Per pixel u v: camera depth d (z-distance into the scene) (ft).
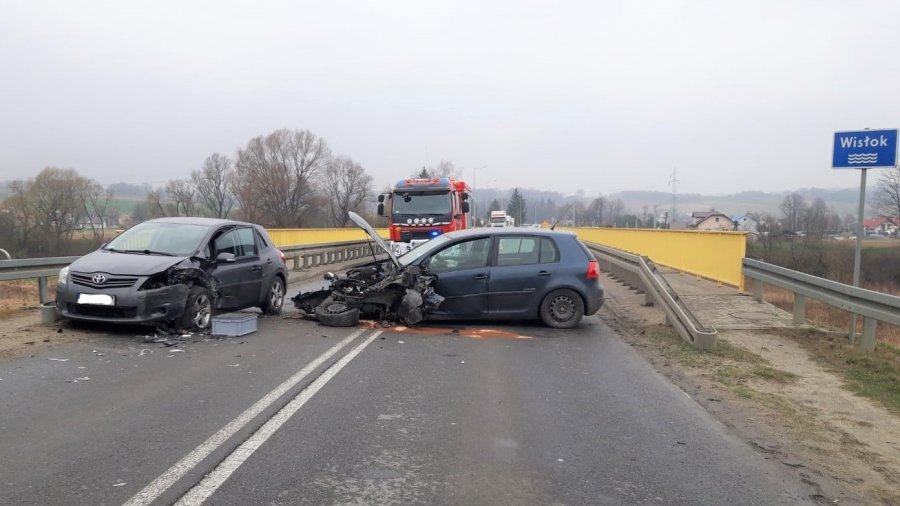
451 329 33.35
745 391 22.63
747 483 14.56
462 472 14.65
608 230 90.74
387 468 14.74
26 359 23.95
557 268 34.32
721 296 43.65
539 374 24.38
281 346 28.02
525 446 16.48
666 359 27.61
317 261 80.69
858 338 31.58
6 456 14.74
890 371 25.44
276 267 37.37
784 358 28.19
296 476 14.11
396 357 26.43
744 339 31.86
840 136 32.86
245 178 224.12
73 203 131.44
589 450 16.33
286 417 18.15
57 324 30.22
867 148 32.37
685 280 52.54
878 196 127.24
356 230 124.06
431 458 15.43
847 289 29.48
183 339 28.48
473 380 23.09
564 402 20.66
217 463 14.65
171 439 16.11
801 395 22.53
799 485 14.57
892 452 17.15
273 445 15.94
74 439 15.92
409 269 33.47
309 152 228.84
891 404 21.59
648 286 36.99
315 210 236.02
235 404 19.22
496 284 33.81
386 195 71.82
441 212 68.18
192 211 179.42
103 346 26.58
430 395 20.95
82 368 22.98
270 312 37.14
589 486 14.08
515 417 18.92
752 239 129.18
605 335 33.06
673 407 20.44
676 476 14.80
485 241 34.65
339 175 247.29
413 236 68.39
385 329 32.78
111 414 17.95
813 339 31.76
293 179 227.61
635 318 38.32
